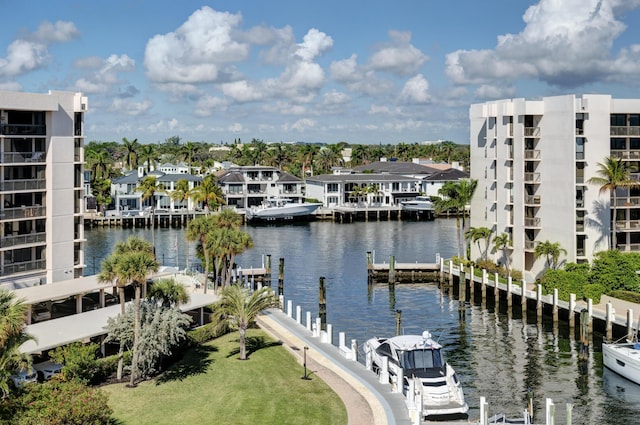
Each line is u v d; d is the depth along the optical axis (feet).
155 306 158.40
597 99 257.96
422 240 434.30
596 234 259.60
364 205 571.28
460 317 241.35
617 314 208.13
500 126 287.69
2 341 101.96
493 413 147.02
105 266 148.46
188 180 550.77
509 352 196.13
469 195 313.32
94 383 145.07
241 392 139.54
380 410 131.03
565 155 259.39
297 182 567.18
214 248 234.58
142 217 518.37
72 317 169.78
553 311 224.94
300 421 124.67
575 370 178.60
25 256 222.07
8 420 103.91
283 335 187.83
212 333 183.01
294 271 330.95
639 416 146.30
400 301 268.00
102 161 634.43
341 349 170.60
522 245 276.41
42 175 222.69
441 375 150.10
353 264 349.20
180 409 130.11
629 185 248.32
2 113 210.79
